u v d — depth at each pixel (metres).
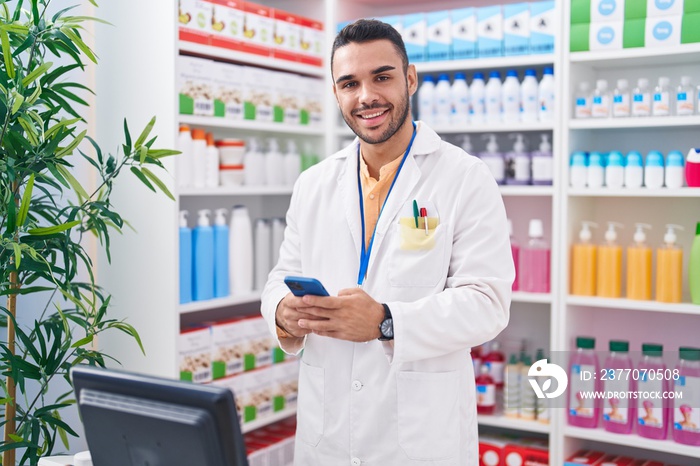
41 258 2.09
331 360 1.78
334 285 1.81
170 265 2.56
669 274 2.65
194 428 0.98
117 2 2.64
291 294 1.64
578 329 2.92
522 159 2.90
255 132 3.32
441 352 1.61
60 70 2.16
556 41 2.74
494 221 1.71
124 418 1.05
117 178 2.67
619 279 2.78
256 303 3.37
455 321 1.58
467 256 1.68
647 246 2.74
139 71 2.60
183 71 2.62
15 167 2.02
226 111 2.80
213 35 2.72
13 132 2.02
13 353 2.13
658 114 2.66
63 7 2.63
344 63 1.65
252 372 2.90
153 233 2.60
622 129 2.97
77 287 2.27
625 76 2.96
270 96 3.00
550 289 2.90
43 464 1.49
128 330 2.27
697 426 2.59
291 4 3.31
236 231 2.88
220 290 2.80
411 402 1.69
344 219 1.82
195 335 2.67
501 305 1.65
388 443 1.71
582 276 2.80
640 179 2.70
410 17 3.05
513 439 3.04
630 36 2.64
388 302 1.66
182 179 2.63
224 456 0.98
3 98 1.97
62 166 2.10
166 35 2.53
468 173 1.74
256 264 3.02
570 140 2.79
